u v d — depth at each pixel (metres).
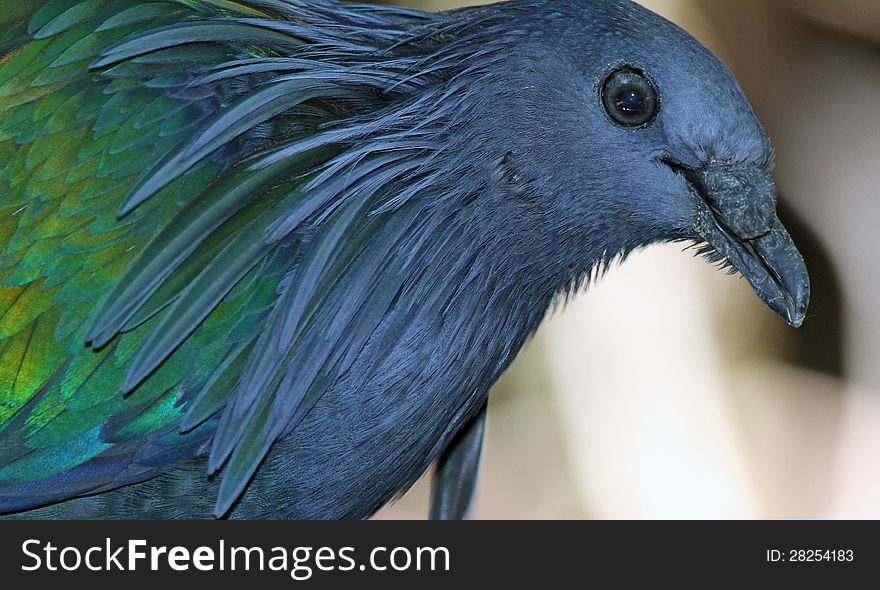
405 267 1.38
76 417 1.37
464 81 1.38
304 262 1.37
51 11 1.38
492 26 1.38
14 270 1.37
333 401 1.38
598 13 1.38
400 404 1.38
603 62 1.38
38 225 1.37
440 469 1.43
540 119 1.38
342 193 1.38
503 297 1.39
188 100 1.38
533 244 1.39
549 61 1.38
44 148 1.37
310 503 1.38
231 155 1.38
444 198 1.38
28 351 1.37
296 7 1.39
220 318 1.37
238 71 1.38
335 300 1.37
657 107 1.38
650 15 1.38
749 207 1.38
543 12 1.38
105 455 1.37
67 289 1.37
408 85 1.38
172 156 1.37
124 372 1.37
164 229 1.36
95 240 1.37
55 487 1.37
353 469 1.38
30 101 1.38
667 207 1.38
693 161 1.38
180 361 1.37
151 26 1.38
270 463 1.38
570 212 1.39
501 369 1.40
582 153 1.38
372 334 1.38
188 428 1.37
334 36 1.39
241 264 1.37
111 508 1.38
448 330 1.38
